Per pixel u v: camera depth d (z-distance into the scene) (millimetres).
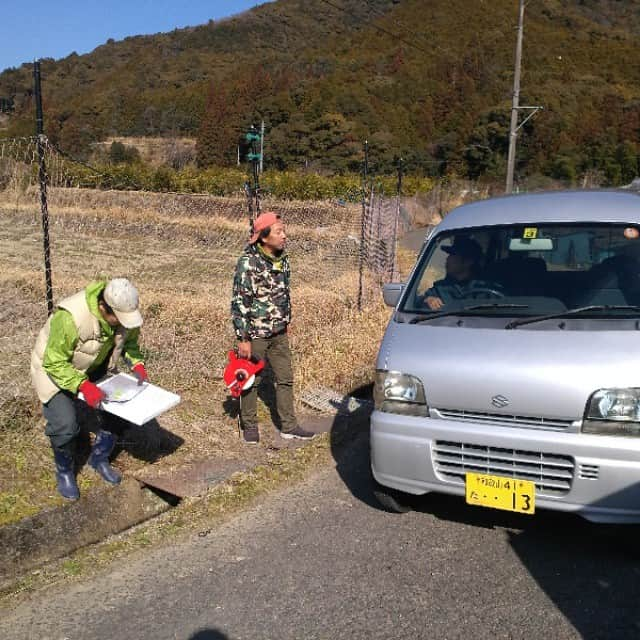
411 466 3689
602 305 3895
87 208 15930
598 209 4574
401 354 3842
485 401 3512
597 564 3557
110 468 4410
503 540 3840
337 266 12703
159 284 10297
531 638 2957
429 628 3043
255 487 4535
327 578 3467
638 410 3275
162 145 53344
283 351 5262
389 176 38844
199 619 3146
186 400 5863
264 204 23547
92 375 4301
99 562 3676
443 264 4570
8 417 4871
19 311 7723
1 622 3166
